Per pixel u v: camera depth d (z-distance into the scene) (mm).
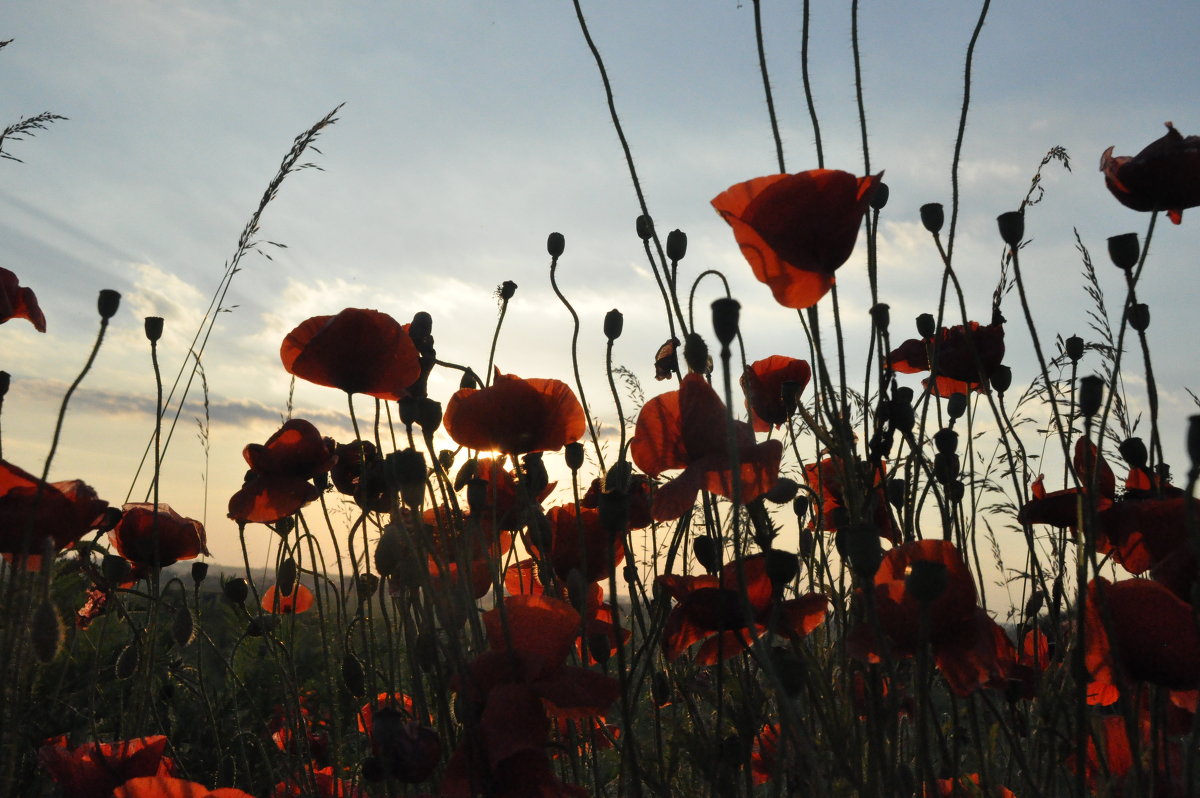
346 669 637
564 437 591
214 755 788
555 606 520
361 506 641
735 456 429
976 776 611
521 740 491
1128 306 522
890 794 524
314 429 688
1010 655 528
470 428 583
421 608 584
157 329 646
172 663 787
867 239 572
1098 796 520
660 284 645
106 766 595
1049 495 562
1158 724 535
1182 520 485
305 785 659
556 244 672
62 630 545
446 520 607
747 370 537
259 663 855
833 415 545
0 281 769
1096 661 507
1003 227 573
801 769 521
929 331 689
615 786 715
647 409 569
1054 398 566
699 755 557
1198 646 476
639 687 593
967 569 505
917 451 590
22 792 672
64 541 580
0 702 531
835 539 617
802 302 532
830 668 592
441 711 555
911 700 629
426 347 627
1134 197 599
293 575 716
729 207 534
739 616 540
